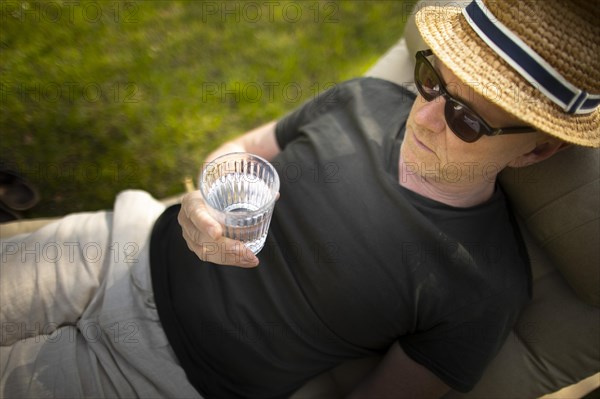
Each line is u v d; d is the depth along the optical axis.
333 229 1.30
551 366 1.39
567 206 1.24
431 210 1.27
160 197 2.35
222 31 2.78
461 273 1.23
